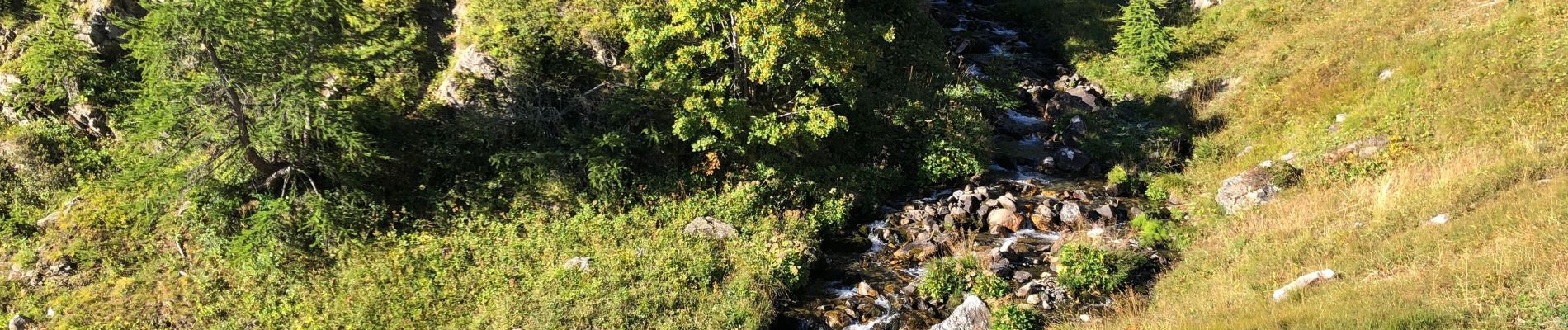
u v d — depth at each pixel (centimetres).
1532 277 979
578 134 1895
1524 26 1978
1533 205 1194
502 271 1579
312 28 1555
